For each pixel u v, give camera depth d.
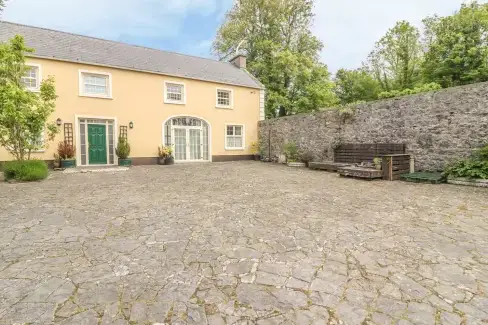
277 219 3.84
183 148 14.31
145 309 1.81
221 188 6.39
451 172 7.10
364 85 25.00
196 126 14.62
